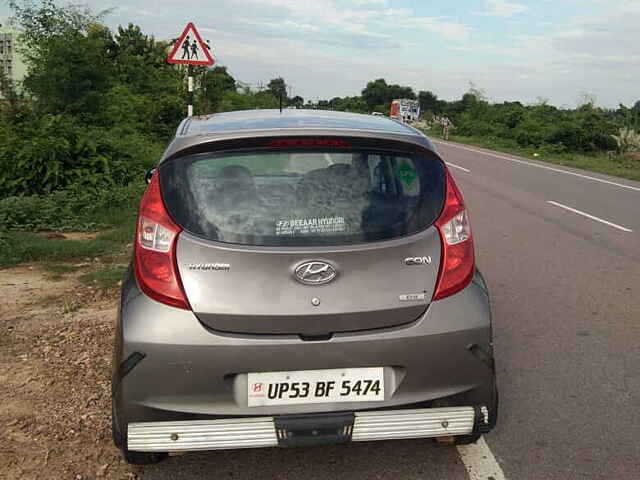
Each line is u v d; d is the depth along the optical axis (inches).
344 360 101.9
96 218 343.9
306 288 101.9
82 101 560.4
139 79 776.9
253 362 100.0
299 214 105.7
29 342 178.2
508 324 201.6
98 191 386.0
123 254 276.1
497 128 1782.7
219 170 107.1
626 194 537.0
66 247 272.2
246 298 100.8
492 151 1190.9
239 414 100.7
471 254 111.8
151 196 106.6
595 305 221.1
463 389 106.7
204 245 102.2
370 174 110.3
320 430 100.7
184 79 762.8
